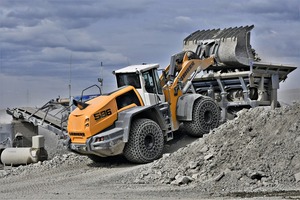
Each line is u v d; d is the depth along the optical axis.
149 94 18.39
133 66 18.95
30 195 14.15
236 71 21.03
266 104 20.70
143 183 15.09
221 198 12.53
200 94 20.17
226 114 20.69
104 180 15.80
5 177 17.94
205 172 14.70
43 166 18.77
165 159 16.20
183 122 19.34
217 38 20.91
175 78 19.41
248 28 20.73
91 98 18.48
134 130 17.62
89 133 17.25
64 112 22.11
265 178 13.64
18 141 23.28
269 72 20.61
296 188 13.16
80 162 18.92
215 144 15.72
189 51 20.41
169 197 12.94
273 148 14.51
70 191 14.53
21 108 23.42
